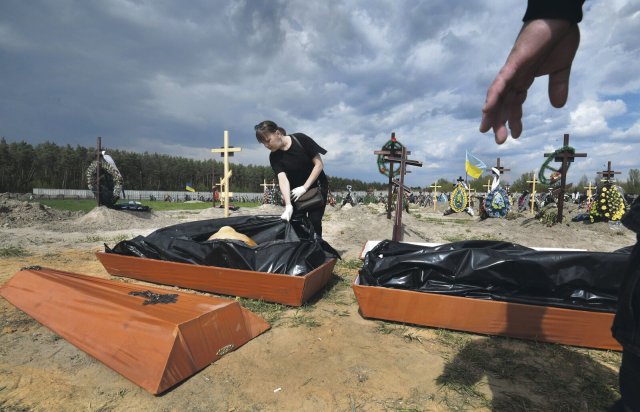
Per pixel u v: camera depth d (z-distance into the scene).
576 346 2.80
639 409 1.17
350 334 3.04
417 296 3.11
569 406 2.08
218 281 3.84
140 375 2.25
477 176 19.91
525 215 21.34
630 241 11.01
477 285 3.07
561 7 0.90
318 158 5.02
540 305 2.84
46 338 2.84
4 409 2.02
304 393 2.20
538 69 1.02
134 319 2.55
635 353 1.13
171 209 23.81
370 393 2.21
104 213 11.80
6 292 3.71
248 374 2.40
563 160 13.02
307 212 5.10
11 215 11.41
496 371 2.46
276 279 3.56
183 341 2.36
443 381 2.32
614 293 2.79
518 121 1.08
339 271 5.32
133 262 4.39
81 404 2.07
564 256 2.86
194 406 2.06
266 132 4.63
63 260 5.78
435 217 21.98
